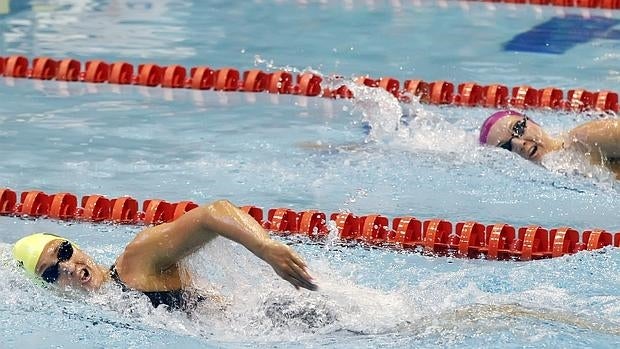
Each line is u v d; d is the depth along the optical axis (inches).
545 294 757.9
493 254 859.4
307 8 1701.5
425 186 1012.5
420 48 1464.1
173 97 1315.2
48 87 1344.7
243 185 1012.5
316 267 821.2
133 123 1202.0
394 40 1504.7
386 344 674.8
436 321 702.5
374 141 1147.9
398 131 1180.5
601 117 1220.5
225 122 1213.1
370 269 826.8
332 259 847.1
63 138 1141.7
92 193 989.8
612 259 828.6
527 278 797.2
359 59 1419.8
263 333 697.0
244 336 694.5
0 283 749.3
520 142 1074.1
